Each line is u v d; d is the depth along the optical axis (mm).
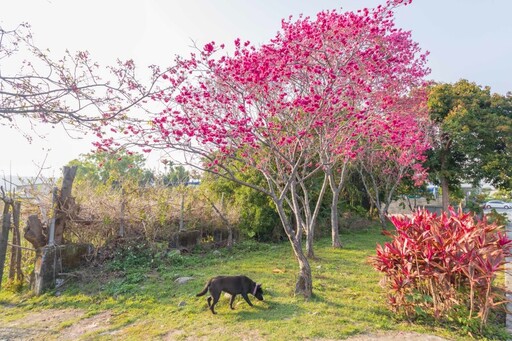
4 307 6012
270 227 12523
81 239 7699
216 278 5254
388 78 7488
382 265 5148
